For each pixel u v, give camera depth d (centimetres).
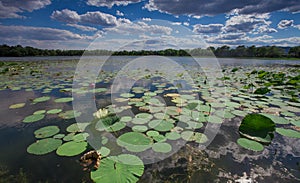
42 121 239
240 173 145
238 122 240
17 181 135
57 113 268
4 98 353
